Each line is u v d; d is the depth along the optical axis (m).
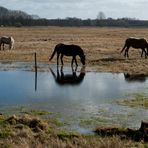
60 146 11.55
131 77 28.45
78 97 21.31
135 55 41.00
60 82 26.22
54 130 14.26
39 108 18.59
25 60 37.72
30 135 13.02
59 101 20.23
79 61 36.91
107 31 123.50
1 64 35.22
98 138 12.95
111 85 25.20
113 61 35.97
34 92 22.61
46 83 25.75
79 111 17.98
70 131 14.29
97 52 43.72
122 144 11.83
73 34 95.50
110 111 17.97
